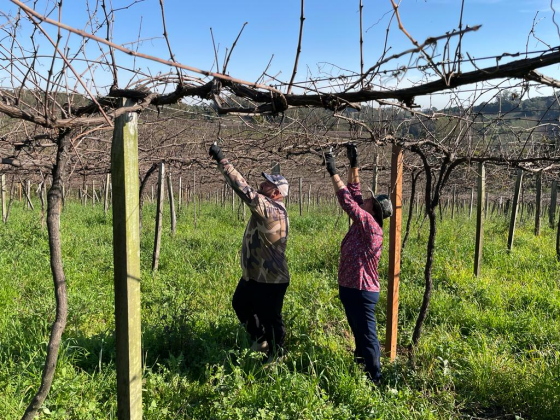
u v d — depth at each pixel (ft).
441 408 11.34
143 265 24.53
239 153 18.81
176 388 11.40
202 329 14.79
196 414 10.62
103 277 21.65
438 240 31.45
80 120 5.63
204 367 12.39
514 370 12.60
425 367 13.17
